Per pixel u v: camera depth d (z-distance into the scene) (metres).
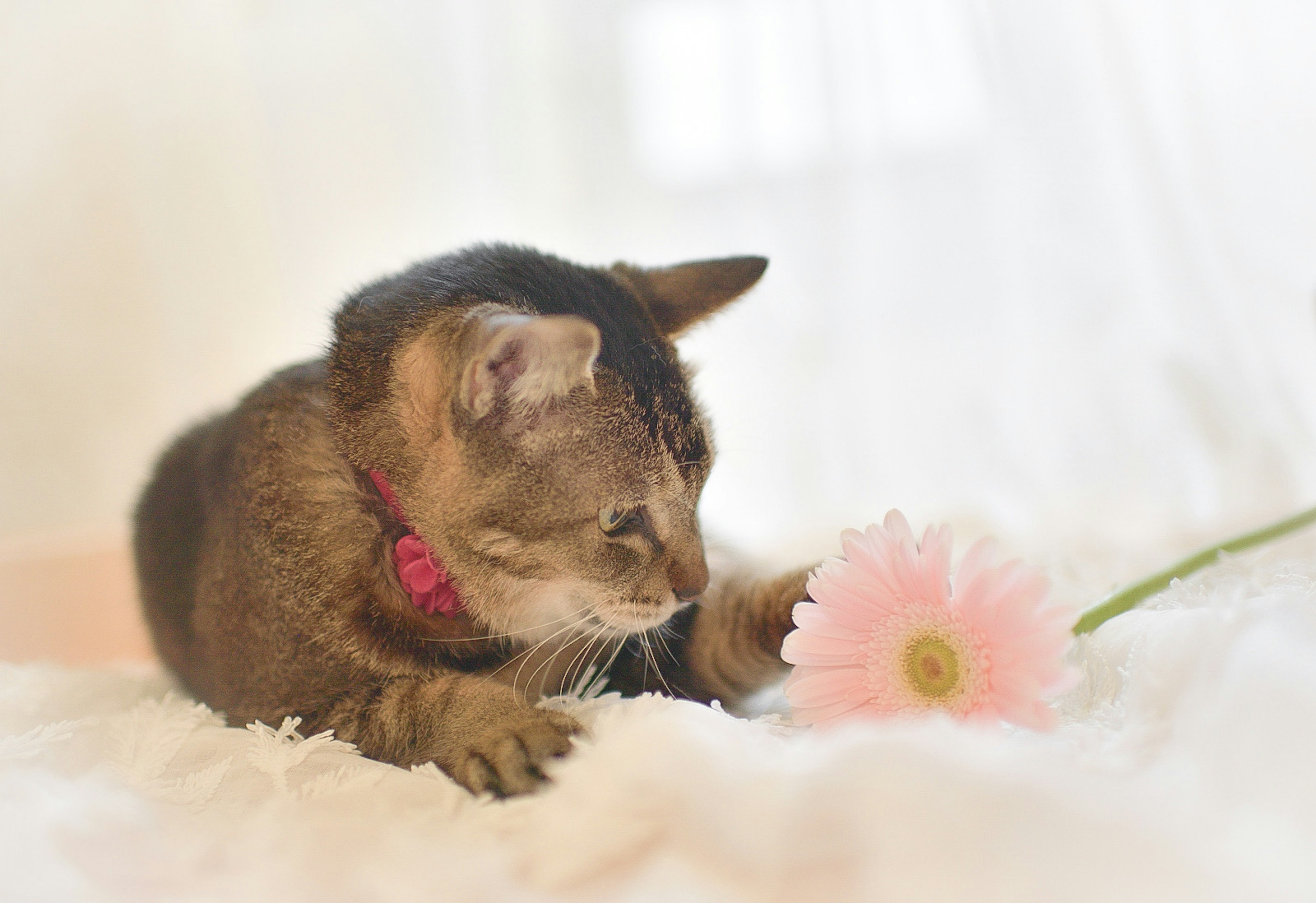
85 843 0.48
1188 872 0.41
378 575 0.61
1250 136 0.94
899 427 1.03
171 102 1.12
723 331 1.06
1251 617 0.51
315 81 1.15
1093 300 0.97
